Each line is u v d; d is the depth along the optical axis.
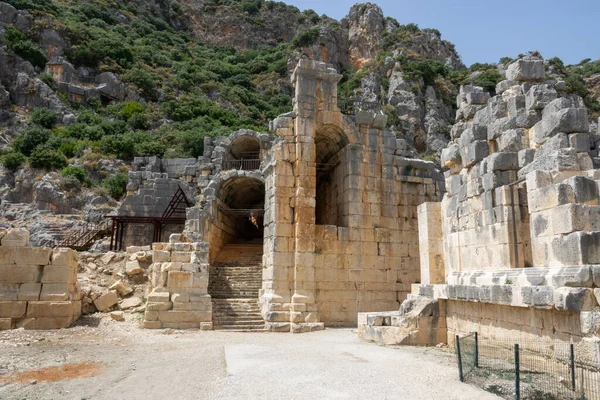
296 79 23.19
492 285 10.48
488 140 12.71
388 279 22.47
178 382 9.09
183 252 18.67
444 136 71.31
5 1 68.81
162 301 17.59
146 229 35.19
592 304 7.95
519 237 10.88
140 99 67.75
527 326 9.75
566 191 9.09
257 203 42.09
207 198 28.94
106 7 94.25
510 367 9.22
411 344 13.66
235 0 134.00
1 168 43.22
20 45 60.81
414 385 8.34
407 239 23.23
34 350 12.56
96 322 17.06
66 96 60.41
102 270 20.41
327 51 101.06
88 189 42.69
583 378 7.64
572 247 8.62
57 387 8.83
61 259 16.42
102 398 8.11
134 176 38.41
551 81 12.00
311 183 21.89
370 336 14.88
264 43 119.88
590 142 11.12
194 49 104.88
